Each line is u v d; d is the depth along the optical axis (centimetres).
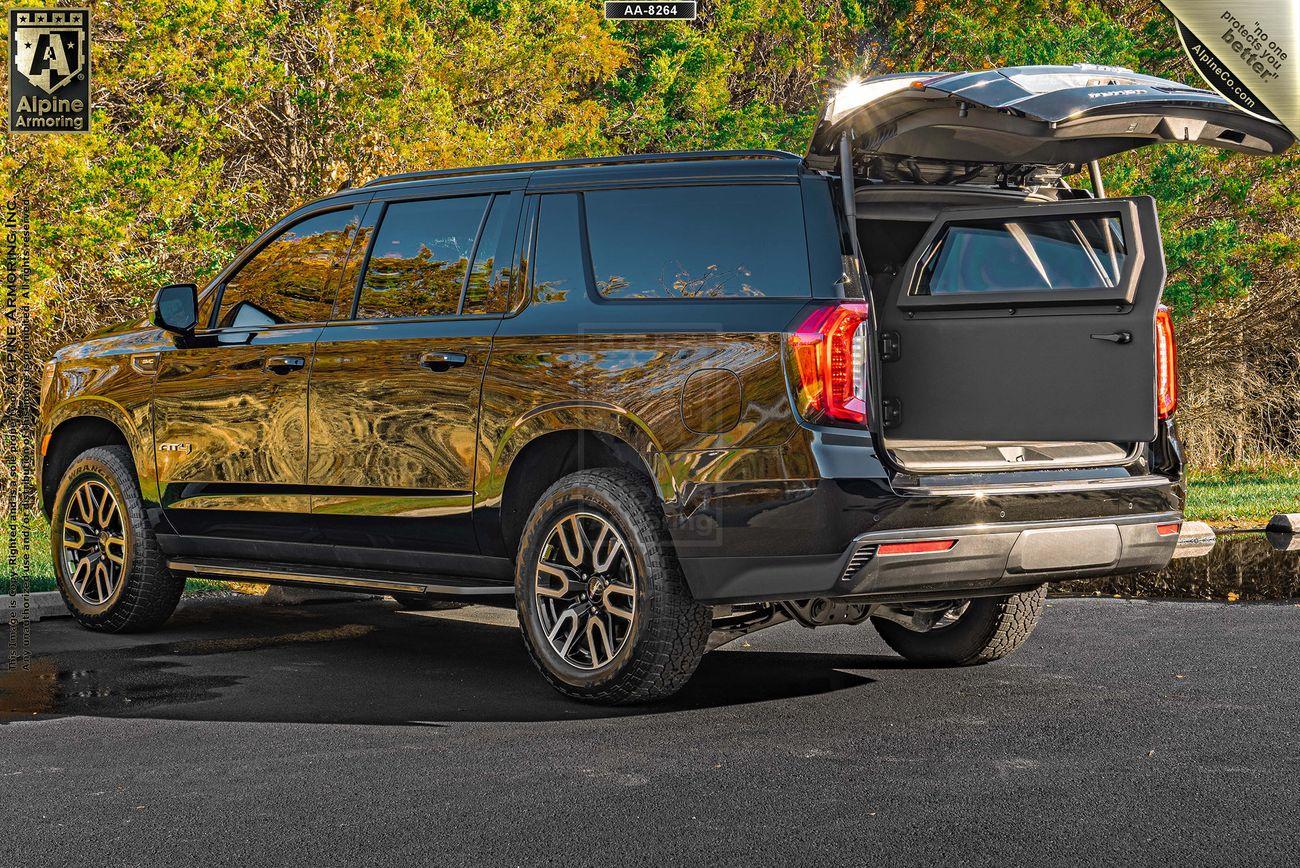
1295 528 1257
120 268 1288
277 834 434
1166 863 404
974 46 1848
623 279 594
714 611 579
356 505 660
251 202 1446
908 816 447
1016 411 598
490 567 629
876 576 535
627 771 500
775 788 478
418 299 653
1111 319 576
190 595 923
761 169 579
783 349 539
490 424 610
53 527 797
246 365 700
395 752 529
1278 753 519
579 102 1903
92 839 431
